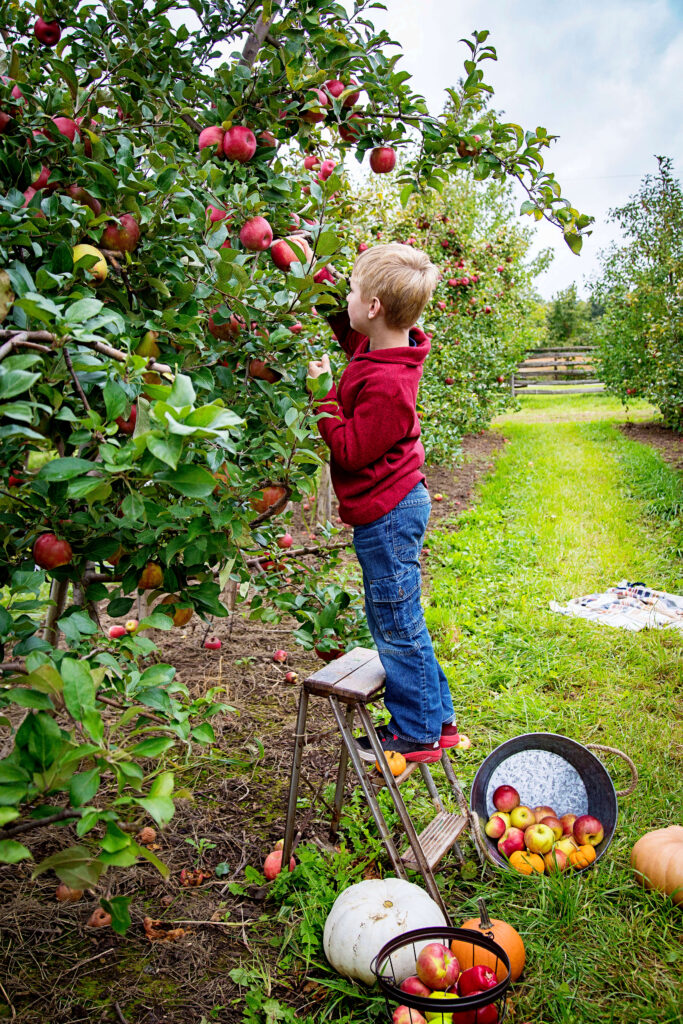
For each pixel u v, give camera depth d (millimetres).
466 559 5832
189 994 1943
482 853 2473
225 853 2533
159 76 2588
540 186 2771
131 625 3406
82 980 1970
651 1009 1894
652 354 12016
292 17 2492
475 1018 1705
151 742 1173
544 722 3383
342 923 1979
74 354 1396
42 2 2445
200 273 2047
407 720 2227
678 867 2287
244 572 2178
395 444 2164
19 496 1872
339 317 2646
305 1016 1891
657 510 7270
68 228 1732
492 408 12102
